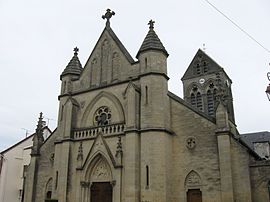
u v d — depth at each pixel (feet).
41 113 152.46
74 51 149.38
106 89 127.95
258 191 94.63
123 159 111.04
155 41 121.70
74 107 131.85
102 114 126.52
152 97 112.16
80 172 119.14
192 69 201.36
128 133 109.91
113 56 132.87
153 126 107.96
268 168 95.09
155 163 103.45
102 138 117.80
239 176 97.40
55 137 142.41
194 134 108.88
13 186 195.31
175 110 115.75
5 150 198.49
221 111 105.29
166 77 118.11
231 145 101.40
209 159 103.45
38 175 140.05
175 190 106.01
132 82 117.60
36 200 135.95
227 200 94.79
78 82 138.51
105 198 113.39
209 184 100.94
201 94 189.98
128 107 113.91
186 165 106.93
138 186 104.01
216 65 191.93
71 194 118.42
